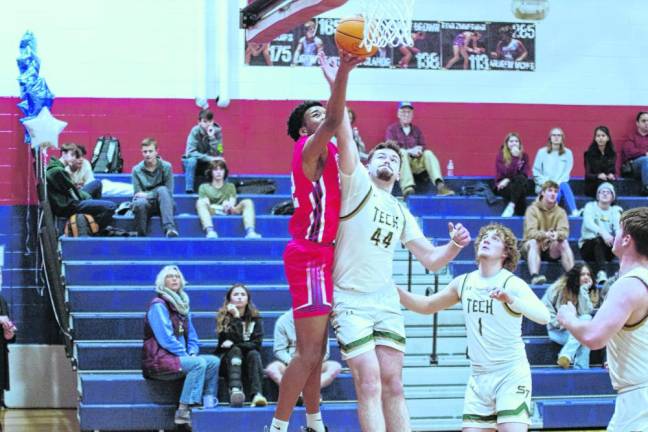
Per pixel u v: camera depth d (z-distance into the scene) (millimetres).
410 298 8336
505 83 16844
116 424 11570
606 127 15961
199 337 12578
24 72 14094
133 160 15945
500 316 8141
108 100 15930
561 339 12711
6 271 14875
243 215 14484
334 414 11422
